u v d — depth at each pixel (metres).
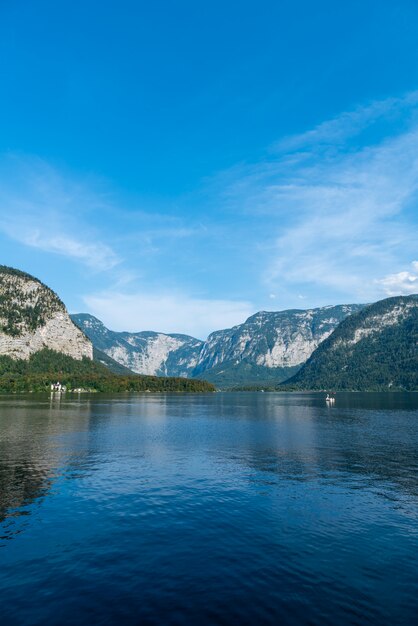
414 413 139.88
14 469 48.31
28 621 18.27
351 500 36.53
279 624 18.06
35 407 149.25
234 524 30.48
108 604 19.69
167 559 24.61
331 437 78.25
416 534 28.67
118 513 32.78
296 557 24.97
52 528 29.45
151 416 123.56
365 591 21.05
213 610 19.20
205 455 58.59
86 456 57.03
